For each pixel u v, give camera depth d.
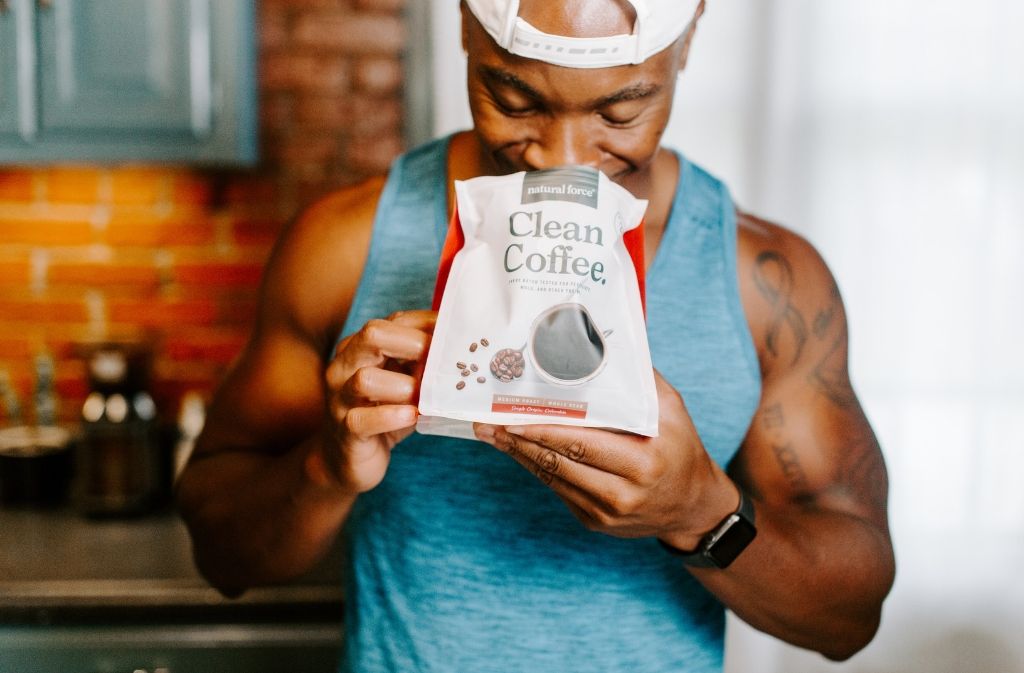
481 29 0.59
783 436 0.77
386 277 0.76
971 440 1.87
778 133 1.80
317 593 1.23
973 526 1.88
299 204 1.71
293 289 0.80
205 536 0.82
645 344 0.57
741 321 0.75
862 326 1.85
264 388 0.82
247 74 1.53
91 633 1.22
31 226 1.69
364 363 0.59
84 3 1.43
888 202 1.82
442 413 0.55
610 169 0.64
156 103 1.46
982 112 1.80
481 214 0.59
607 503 0.58
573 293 0.56
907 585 1.90
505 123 0.62
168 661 1.23
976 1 1.77
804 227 1.82
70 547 1.38
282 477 0.74
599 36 0.56
